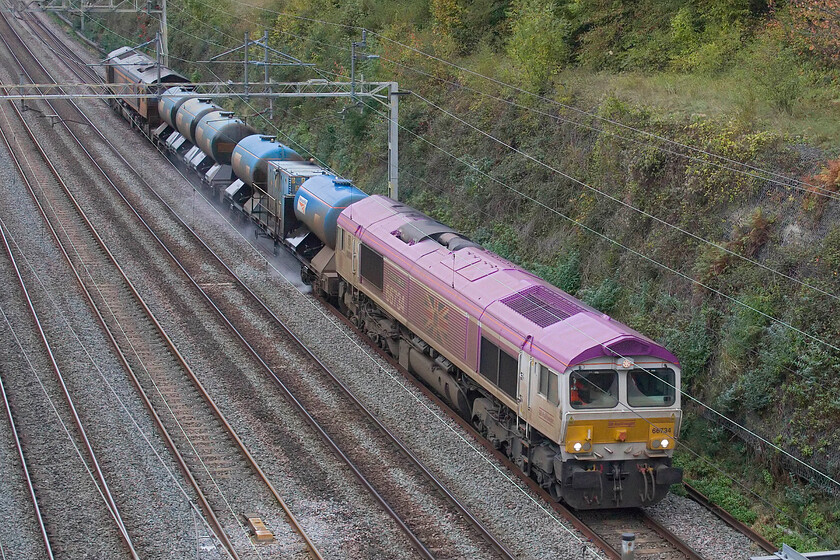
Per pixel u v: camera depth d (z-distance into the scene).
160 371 87.88
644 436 64.50
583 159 105.31
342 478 68.25
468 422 80.50
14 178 153.12
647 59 121.00
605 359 63.28
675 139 92.81
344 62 166.88
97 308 103.12
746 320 76.06
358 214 100.81
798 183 80.00
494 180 116.06
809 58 100.25
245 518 61.72
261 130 184.00
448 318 78.75
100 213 139.62
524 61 124.06
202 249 126.81
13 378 84.44
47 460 69.31
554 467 64.81
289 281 117.31
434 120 136.25
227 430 75.81
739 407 74.69
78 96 102.50
